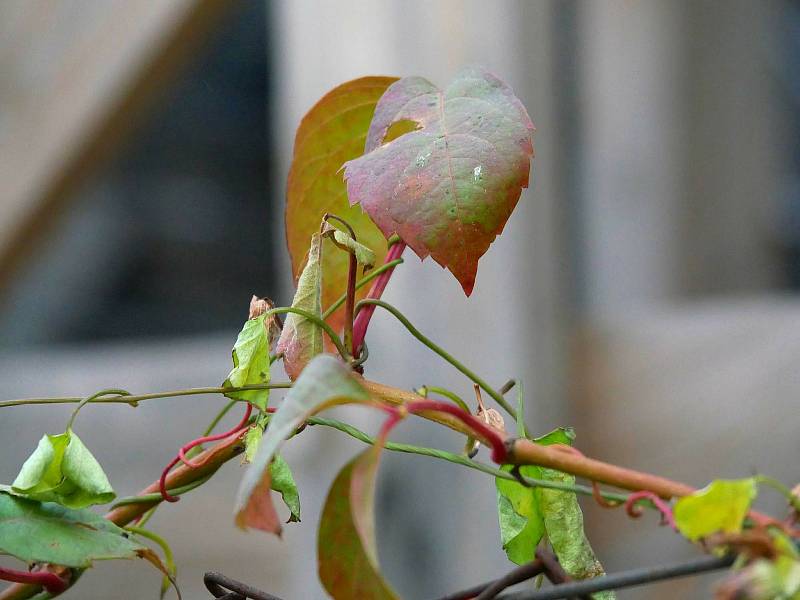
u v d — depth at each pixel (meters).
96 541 1.08
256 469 1.00
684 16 2.30
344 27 2.09
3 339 5.03
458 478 1.94
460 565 1.93
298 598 2.06
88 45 2.44
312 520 2.04
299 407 1.00
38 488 1.09
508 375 1.95
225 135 5.51
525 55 2.00
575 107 2.16
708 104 2.34
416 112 1.08
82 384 2.31
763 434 1.89
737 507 1.01
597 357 2.01
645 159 2.18
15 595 1.11
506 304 1.96
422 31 2.02
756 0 2.46
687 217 2.26
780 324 1.92
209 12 2.37
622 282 2.15
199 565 2.20
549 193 2.02
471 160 1.07
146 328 5.49
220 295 5.59
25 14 2.48
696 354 1.96
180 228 5.58
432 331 1.97
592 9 2.19
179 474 1.12
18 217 2.48
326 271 1.16
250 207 5.63
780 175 2.68
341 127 1.15
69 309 5.34
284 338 1.10
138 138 5.42
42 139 2.46
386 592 0.98
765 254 2.46
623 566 1.96
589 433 2.00
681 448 1.94
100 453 2.27
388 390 1.10
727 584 0.98
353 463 1.01
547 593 1.04
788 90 2.93
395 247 1.13
